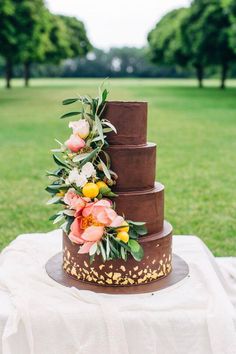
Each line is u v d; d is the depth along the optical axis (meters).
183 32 45.75
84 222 2.81
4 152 12.64
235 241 6.35
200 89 46.97
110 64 102.00
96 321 2.69
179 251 3.55
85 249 2.78
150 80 89.81
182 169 10.62
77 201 2.78
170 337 2.70
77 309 2.72
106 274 2.96
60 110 24.44
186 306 2.78
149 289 2.93
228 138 15.34
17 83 68.12
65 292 2.87
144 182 2.99
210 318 2.70
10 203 8.00
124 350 2.63
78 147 2.87
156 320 2.69
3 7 28.66
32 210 7.61
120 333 2.64
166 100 31.55
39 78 99.38
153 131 16.92
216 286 2.92
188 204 7.95
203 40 42.00
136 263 2.96
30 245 3.60
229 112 23.78
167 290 2.93
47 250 3.55
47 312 2.71
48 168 10.70
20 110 24.34
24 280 3.02
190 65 52.75
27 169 10.59
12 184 9.27
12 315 2.72
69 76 101.19
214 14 41.09
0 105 27.27
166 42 55.66
